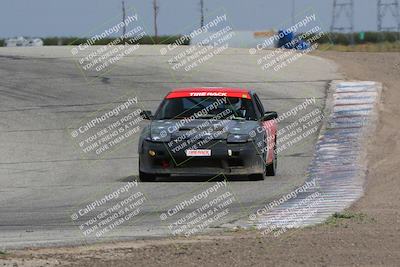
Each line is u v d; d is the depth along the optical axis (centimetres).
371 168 4306
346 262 2083
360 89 7962
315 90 7975
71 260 2166
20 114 6750
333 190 3625
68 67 9250
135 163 4875
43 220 2984
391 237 2425
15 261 2148
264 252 2222
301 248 2273
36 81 8306
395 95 7694
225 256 2175
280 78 8675
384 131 5806
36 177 4375
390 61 10556
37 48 11525
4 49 11631
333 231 2559
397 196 3381
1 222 2947
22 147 5506
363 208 3095
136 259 2164
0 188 3969
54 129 6222
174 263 2097
